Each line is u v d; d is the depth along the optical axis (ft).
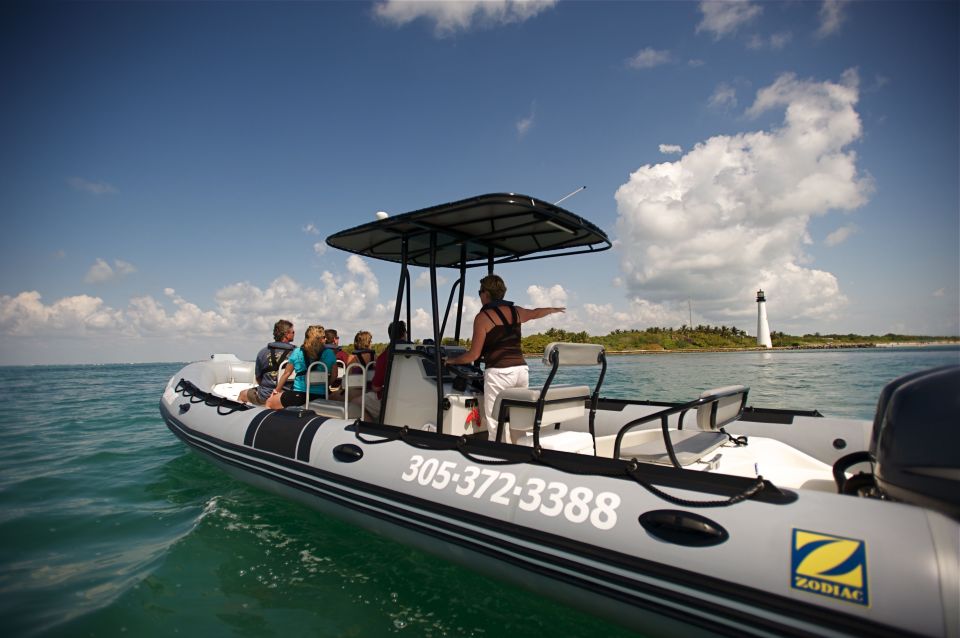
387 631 7.66
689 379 51.57
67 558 10.22
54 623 7.77
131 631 7.59
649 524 6.70
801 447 11.69
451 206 9.78
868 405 30.86
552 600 7.66
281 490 12.30
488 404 10.68
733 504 6.37
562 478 7.91
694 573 6.12
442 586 8.96
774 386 43.60
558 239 12.87
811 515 5.83
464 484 8.74
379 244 13.65
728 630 5.82
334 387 17.37
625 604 6.70
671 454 7.63
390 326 12.10
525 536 7.63
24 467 17.58
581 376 56.95
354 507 10.23
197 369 22.07
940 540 4.97
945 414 5.37
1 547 10.77
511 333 10.80
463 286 14.93
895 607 4.82
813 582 5.34
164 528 11.92
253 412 14.19
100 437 23.31
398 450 10.17
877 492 6.46
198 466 17.42
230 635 7.54
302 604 8.41
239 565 9.77
